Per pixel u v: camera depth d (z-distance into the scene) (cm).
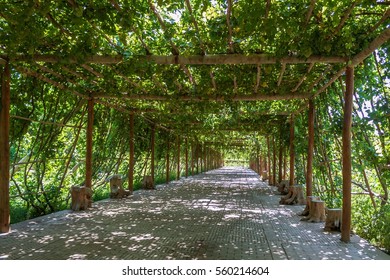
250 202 1040
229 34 494
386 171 598
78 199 841
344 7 442
